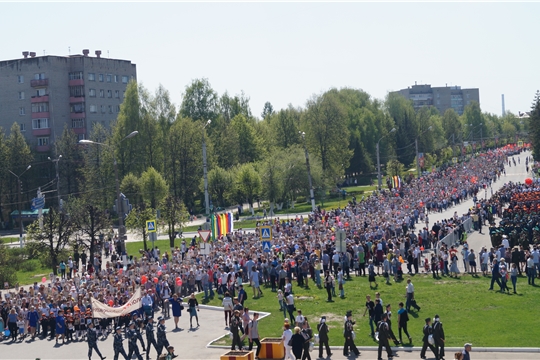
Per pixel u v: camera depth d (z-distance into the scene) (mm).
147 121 110000
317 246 50469
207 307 41219
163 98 114875
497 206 77250
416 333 32625
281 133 136500
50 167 124938
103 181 108938
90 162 113062
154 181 94312
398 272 44406
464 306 36906
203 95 132625
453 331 32375
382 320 29766
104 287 40812
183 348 32688
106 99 149625
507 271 40938
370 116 157125
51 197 112438
